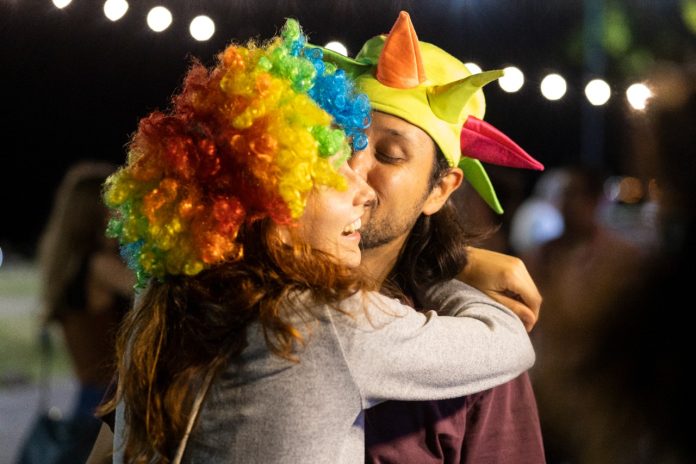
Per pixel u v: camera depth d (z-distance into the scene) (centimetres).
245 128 169
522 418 212
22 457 373
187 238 171
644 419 174
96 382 367
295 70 175
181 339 175
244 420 170
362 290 177
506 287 210
